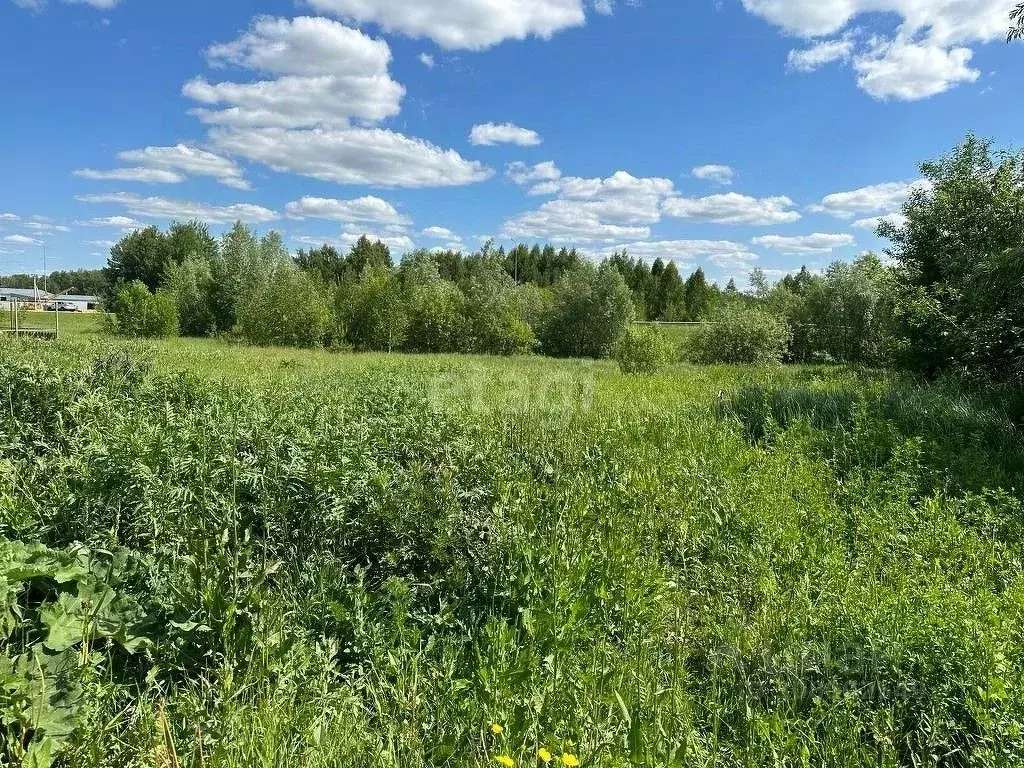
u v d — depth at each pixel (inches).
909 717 110.8
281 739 92.8
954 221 540.7
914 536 179.3
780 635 133.0
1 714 86.4
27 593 111.7
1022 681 106.7
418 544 153.3
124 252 2849.4
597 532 178.5
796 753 100.1
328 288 1589.6
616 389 499.8
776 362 941.2
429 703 106.3
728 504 203.5
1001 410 350.3
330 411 262.8
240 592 120.9
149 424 209.5
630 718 100.0
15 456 198.4
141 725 93.0
